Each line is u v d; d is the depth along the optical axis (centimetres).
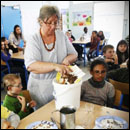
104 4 665
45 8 120
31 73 144
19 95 147
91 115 107
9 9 473
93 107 118
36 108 155
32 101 147
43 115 108
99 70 143
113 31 683
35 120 103
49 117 105
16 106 143
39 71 124
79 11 709
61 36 145
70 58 145
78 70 115
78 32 738
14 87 143
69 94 103
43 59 137
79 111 112
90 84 150
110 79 176
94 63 149
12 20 489
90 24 702
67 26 751
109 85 151
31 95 151
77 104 112
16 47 392
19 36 424
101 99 149
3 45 311
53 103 126
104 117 102
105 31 698
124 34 674
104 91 148
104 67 147
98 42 515
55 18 124
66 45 151
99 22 699
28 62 126
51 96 145
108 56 245
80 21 720
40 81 139
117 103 147
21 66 349
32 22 600
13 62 352
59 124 97
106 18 680
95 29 716
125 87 164
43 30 129
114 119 99
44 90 141
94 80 149
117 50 279
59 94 104
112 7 655
